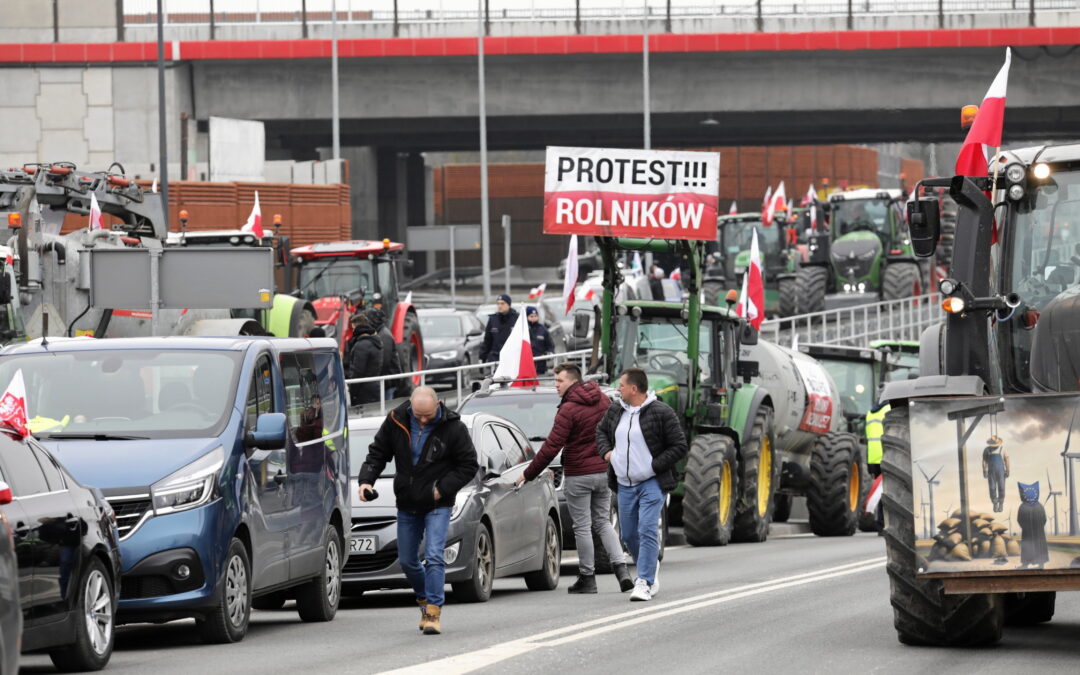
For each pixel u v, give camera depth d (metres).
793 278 150.25
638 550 43.44
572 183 65.38
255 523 37.03
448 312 120.56
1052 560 30.17
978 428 30.67
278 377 39.53
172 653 34.47
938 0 172.00
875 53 174.50
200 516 34.78
